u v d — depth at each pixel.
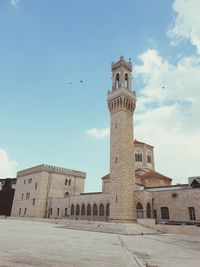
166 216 54.41
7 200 107.00
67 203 80.12
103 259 15.98
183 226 44.28
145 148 85.88
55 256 16.27
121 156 57.59
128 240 30.58
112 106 64.94
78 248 21.05
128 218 52.59
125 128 60.47
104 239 30.66
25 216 90.88
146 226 48.97
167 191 55.69
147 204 55.62
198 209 49.44
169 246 25.59
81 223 56.09
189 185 57.66
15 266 12.29
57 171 94.62
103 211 65.81
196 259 17.73
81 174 102.44
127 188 55.12
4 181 117.50
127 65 69.81
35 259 14.80
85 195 73.94
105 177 80.12
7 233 33.56
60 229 47.78
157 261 16.33
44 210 87.19
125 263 14.86
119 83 66.75
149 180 72.06
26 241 24.72
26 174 100.62
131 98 64.69
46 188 89.81
